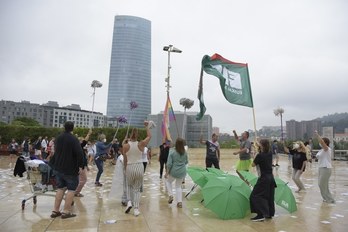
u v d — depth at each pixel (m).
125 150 7.15
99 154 11.49
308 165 22.53
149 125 7.35
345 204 8.45
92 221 6.53
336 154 28.94
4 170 17.28
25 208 7.69
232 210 6.68
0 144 33.31
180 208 7.76
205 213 7.25
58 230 5.91
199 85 11.46
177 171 7.82
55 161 6.82
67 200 6.79
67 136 6.85
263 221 6.59
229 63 10.59
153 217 6.87
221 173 8.45
